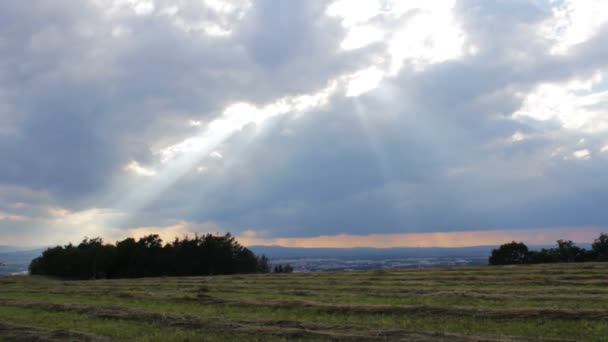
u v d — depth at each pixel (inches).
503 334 641.6
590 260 2829.7
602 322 670.5
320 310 854.5
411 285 1283.2
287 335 652.7
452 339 601.9
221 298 1053.2
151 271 3299.7
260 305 940.6
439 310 776.9
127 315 849.5
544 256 2903.5
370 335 631.2
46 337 685.3
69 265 3134.8
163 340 658.2
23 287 1648.6
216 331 699.4
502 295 955.3
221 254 3474.4
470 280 1349.7
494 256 2992.1
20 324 820.6
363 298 1034.7
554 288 1075.3
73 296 1278.3
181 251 3405.5
